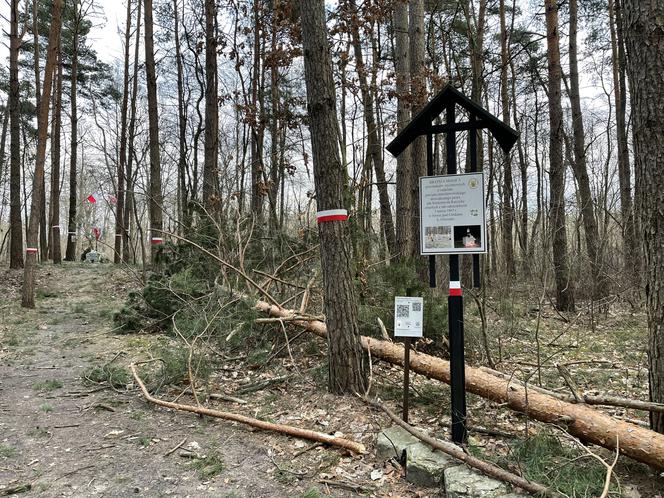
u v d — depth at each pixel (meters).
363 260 6.82
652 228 3.32
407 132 3.86
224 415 4.54
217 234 9.08
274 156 12.33
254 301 6.67
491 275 13.74
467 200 3.64
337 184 4.81
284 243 8.55
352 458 3.81
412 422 4.29
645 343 7.72
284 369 6.04
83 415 4.85
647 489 3.06
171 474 3.64
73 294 12.95
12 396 5.40
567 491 2.93
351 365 4.84
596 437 3.34
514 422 4.28
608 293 11.24
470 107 3.62
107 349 7.47
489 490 2.98
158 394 5.45
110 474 3.64
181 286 8.11
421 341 6.10
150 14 13.67
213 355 6.40
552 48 11.08
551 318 9.95
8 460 3.85
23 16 18.66
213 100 12.62
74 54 20.64
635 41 3.31
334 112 4.83
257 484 3.50
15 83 15.14
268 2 13.46
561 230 10.88
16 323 9.27
